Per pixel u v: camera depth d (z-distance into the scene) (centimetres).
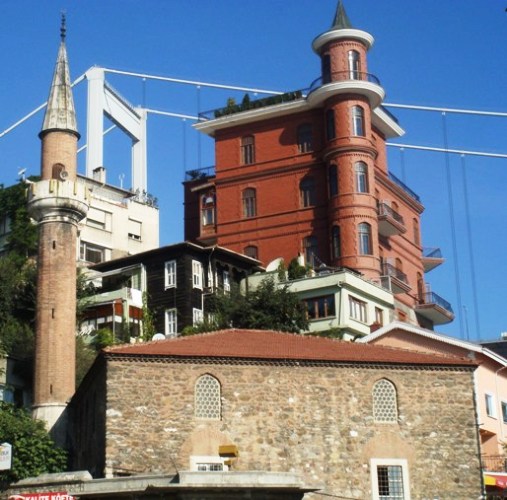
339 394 4269
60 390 5231
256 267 7994
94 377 4381
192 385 4144
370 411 4278
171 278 7431
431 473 4247
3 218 8312
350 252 7856
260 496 3475
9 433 4494
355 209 7931
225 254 7681
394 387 4341
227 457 4031
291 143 8531
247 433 4134
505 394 5769
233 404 4159
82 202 5634
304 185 8381
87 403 4597
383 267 8250
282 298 6956
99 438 4147
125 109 10094
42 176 5741
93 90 9744
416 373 4378
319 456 4166
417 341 5581
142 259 7612
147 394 4088
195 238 9025
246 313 6875
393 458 4238
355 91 8162
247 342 4497
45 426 4909
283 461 4128
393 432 4275
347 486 4156
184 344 4338
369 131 8200
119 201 9344
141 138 10219
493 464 5212
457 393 4378
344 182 8012
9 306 6806
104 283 7744
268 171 8562
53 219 5553
